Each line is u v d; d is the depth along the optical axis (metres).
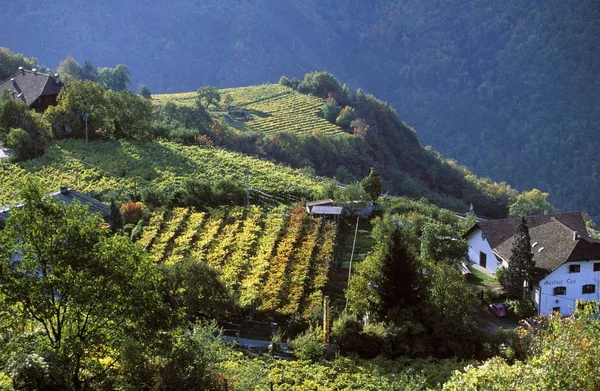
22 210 28.69
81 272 28.33
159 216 68.25
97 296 28.33
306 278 57.56
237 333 48.06
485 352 47.62
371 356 46.56
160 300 30.61
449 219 76.81
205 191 74.75
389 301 49.56
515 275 57.69
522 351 45.34
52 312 28.31
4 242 28.36
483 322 54.94
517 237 58.06
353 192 75.69
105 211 66.75
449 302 48.81
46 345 27.84
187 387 29.45
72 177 80.12
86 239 28.88
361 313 50.56
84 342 28.47
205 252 62.22
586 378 24.92
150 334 29.56
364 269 51.88
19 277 28.58
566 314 58.09
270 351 45.50
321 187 83.56
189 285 47.38
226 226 67.56
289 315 51.75
